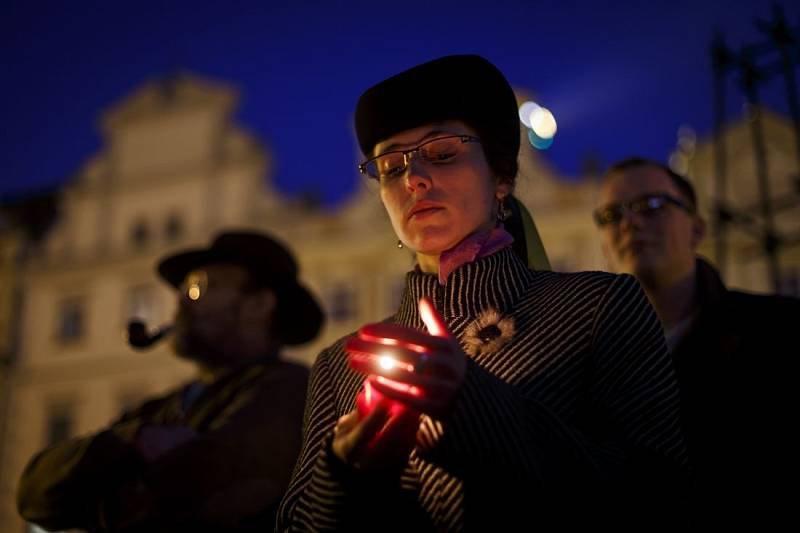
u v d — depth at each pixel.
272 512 1.98
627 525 0.97
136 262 19.47
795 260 13.88
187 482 1.97
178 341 2.55
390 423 0.90
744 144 15.19
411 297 1.22
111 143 20.56
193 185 19.44
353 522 0.93
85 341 19.53
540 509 0.93
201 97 19.89
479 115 1.21
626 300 1.09
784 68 4.11
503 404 0.91
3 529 18.56
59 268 20.16
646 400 1.03
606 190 2.18
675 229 2.04
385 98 1.21
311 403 1.27
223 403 2.30
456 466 0.90
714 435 1.73
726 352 1.81
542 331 1.08
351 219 18.11
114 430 2.21
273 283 2.67
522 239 1.43
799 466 1.64
